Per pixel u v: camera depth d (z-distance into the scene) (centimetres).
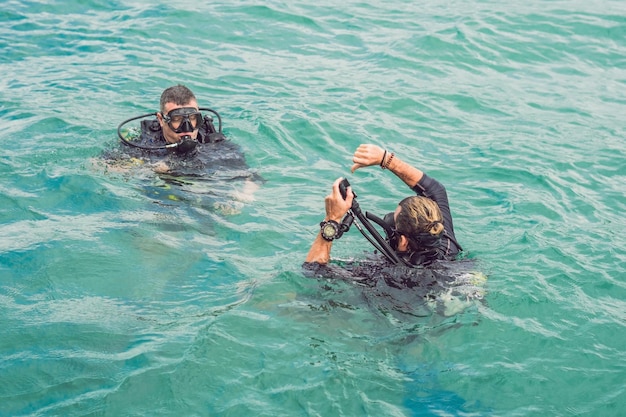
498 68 894
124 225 515
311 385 353
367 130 714
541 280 455
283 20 1002
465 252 493
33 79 802
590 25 1017
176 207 549
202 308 414
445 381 362
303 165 644
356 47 934
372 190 604
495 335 397
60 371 359
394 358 375
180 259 473
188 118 624
